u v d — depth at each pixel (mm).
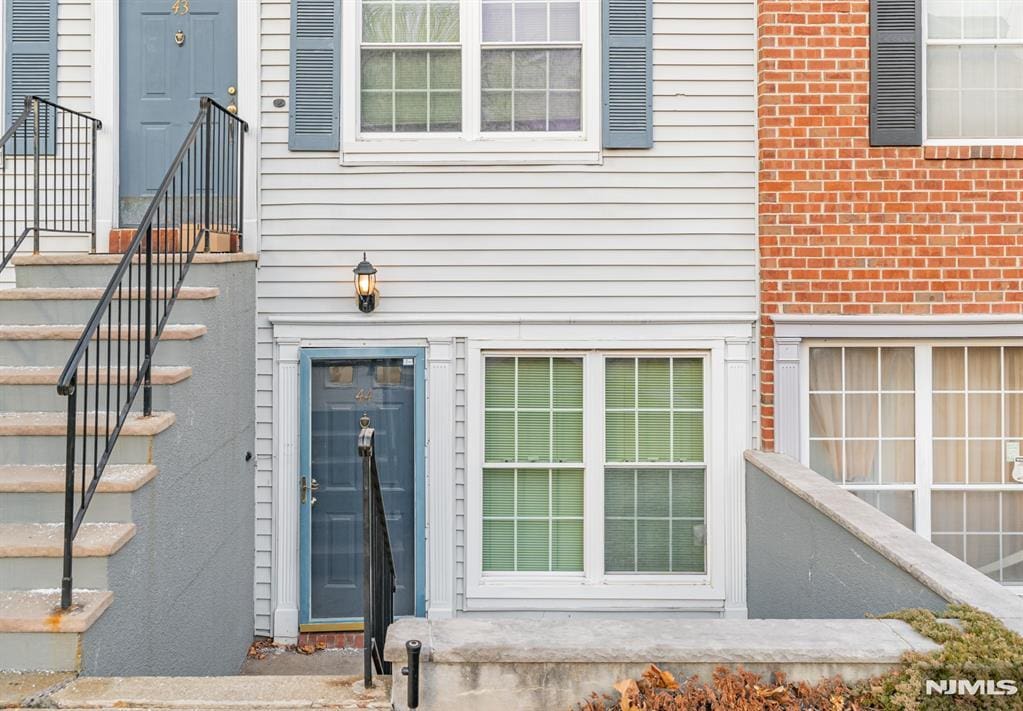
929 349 5812
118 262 5004
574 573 5895
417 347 5832
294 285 5809
